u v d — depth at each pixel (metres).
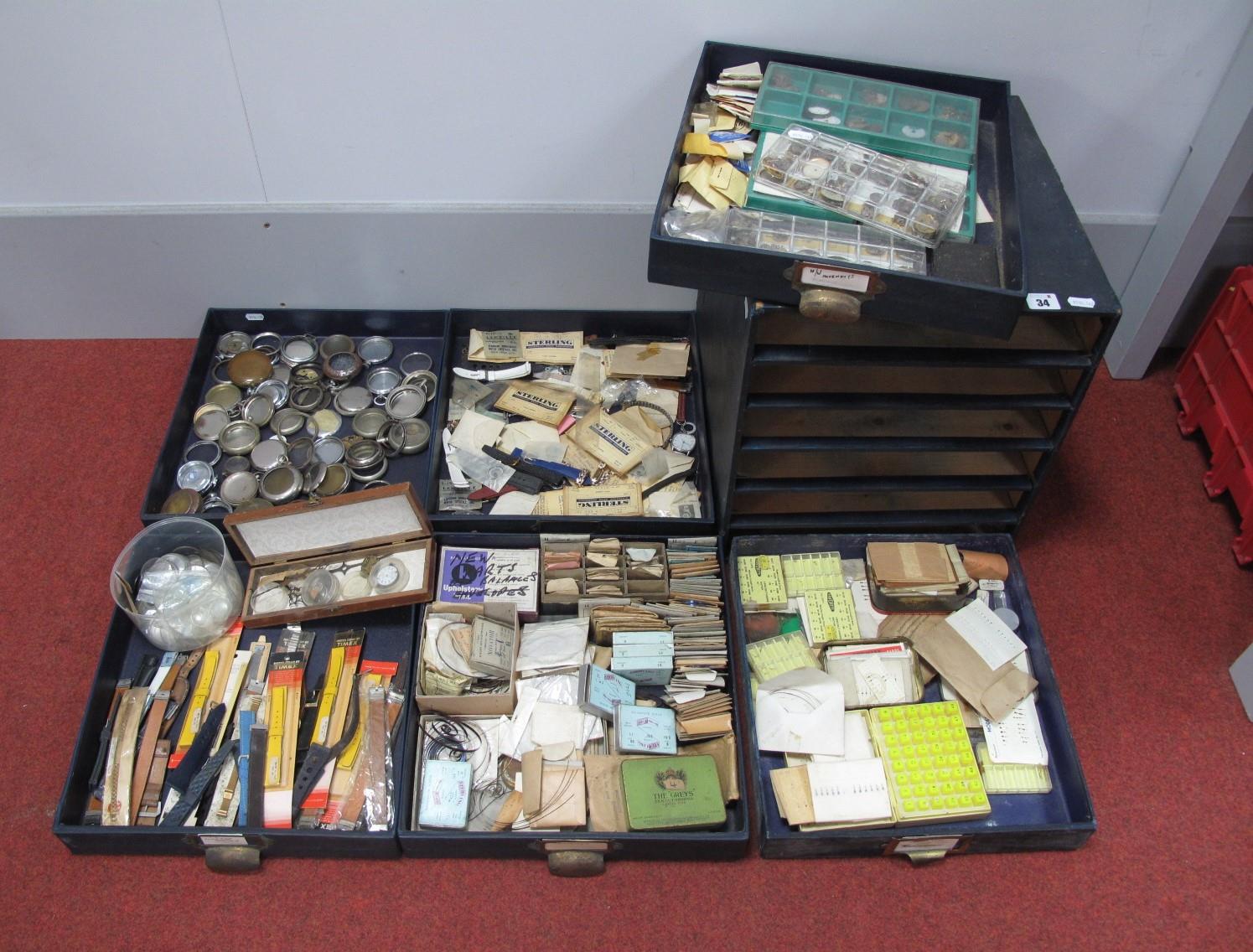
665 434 2.93
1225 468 2.86
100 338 3.28
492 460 2.84
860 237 2.19
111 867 2.30
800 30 2.51
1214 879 2.31
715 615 2.55
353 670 2.49
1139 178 2.82
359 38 2.50
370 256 3.03
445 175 2.82
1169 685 2.61
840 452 2.56
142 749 2.36
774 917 2.25
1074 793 2.32
